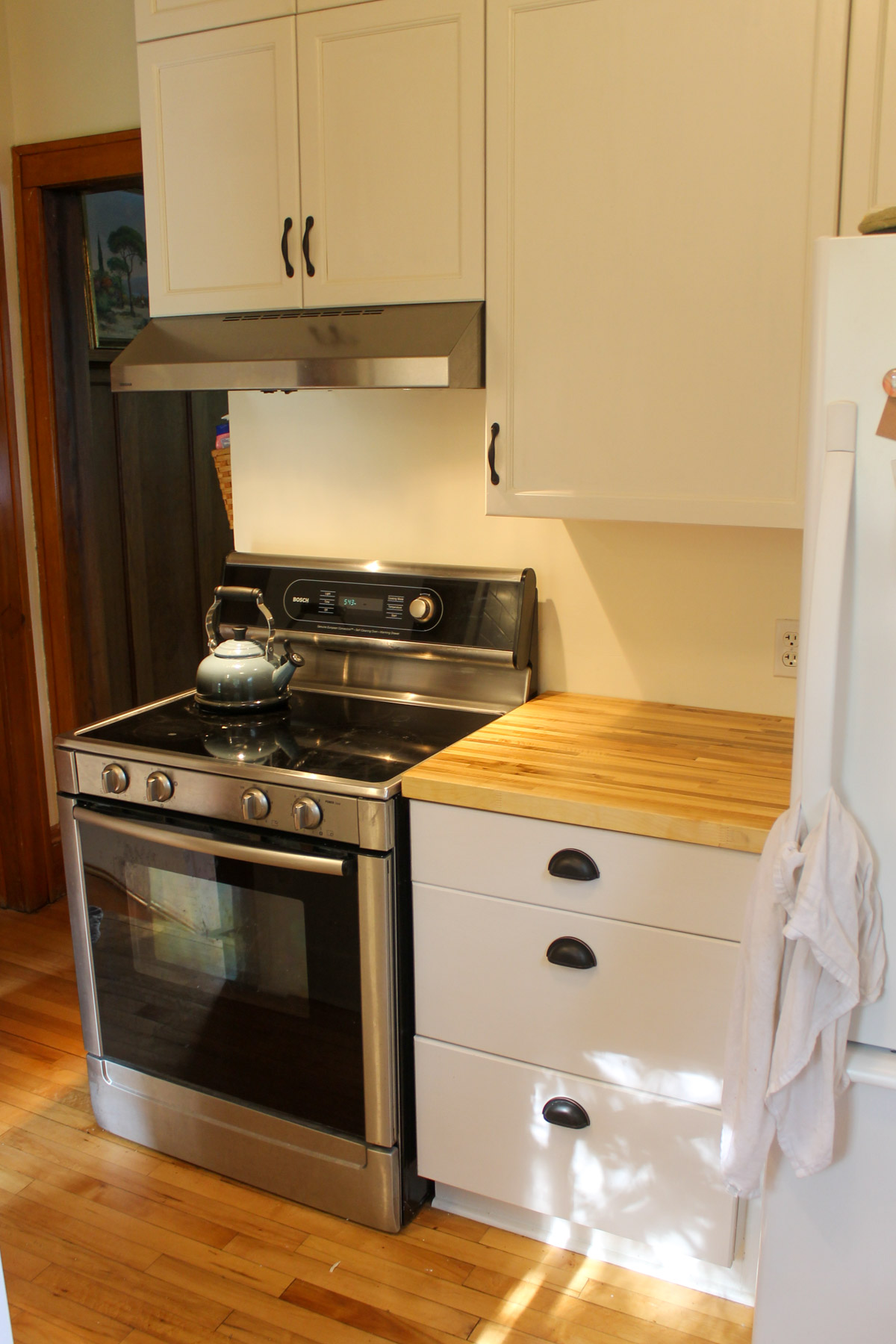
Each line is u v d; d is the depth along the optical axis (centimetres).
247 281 218
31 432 309
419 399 236
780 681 214
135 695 381
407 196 197
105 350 345
